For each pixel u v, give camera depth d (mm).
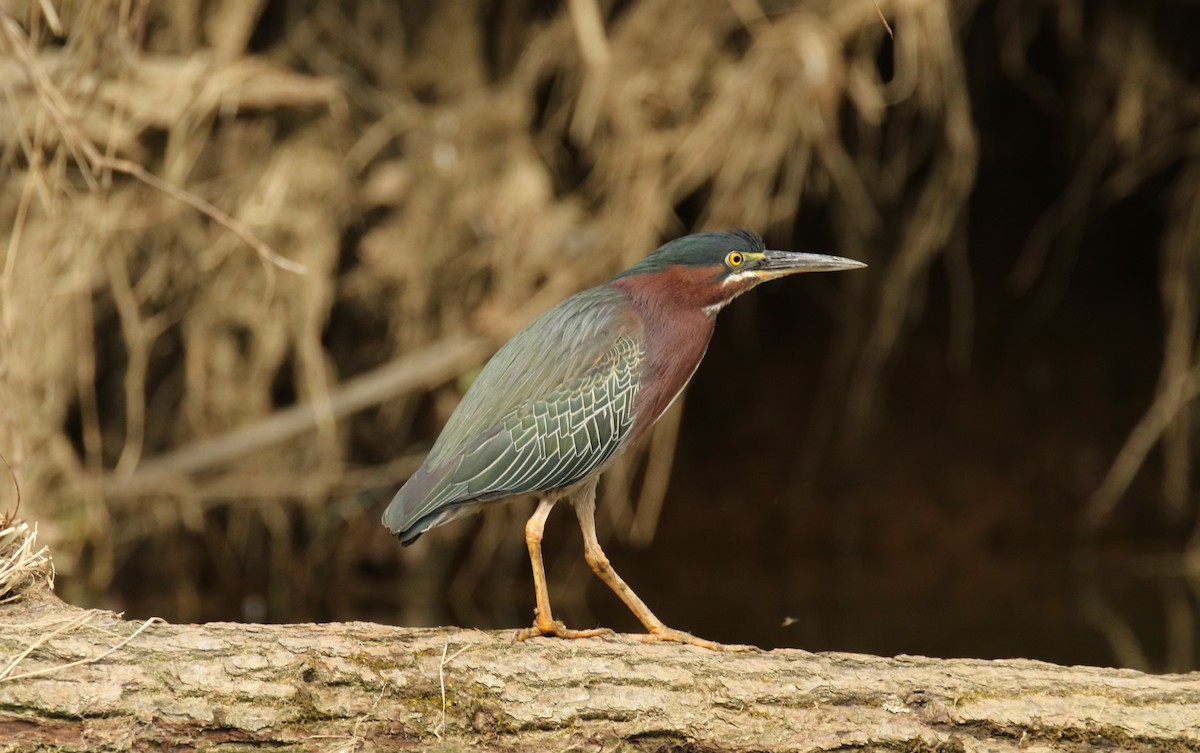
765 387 17453
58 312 12133
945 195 14539
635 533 15992
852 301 16500
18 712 5555
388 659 5980
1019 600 13672
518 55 13844
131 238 12992
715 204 12773
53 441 12273
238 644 5895
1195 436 16359
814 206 16156
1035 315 17734
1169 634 11875
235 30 12938
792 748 5973
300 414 13484
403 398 14352
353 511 14820
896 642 11602
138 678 5699
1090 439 16969
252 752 5770
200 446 13414
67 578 13133
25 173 11609
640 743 6020
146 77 12266
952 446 17078
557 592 14891
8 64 10508
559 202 13578
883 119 14414
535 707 5980
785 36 12414
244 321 13422
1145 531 16359
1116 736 5992
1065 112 15555
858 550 16391
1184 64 14234
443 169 13602
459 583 15133
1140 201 17031
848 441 17047
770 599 13961
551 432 7254
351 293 13984
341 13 13773
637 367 7516
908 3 12156
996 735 6031
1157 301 17422
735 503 16625
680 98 12812
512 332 13133
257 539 14625
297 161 13180
